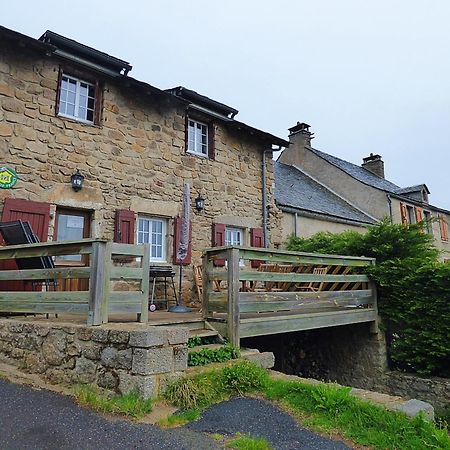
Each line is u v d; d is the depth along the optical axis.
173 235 8.09
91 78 7.32
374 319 7.79
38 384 3.83
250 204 9.71
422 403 3.31
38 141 6.50
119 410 3.05
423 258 7.85
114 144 7.43
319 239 10.09
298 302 5.94
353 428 2.94
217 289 5.74
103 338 3.50
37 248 4.36
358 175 18.52
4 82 6.26
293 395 3.53
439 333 7.08
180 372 3.52
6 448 2.46
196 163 8.71
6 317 4.98
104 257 3.81
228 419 3.07
